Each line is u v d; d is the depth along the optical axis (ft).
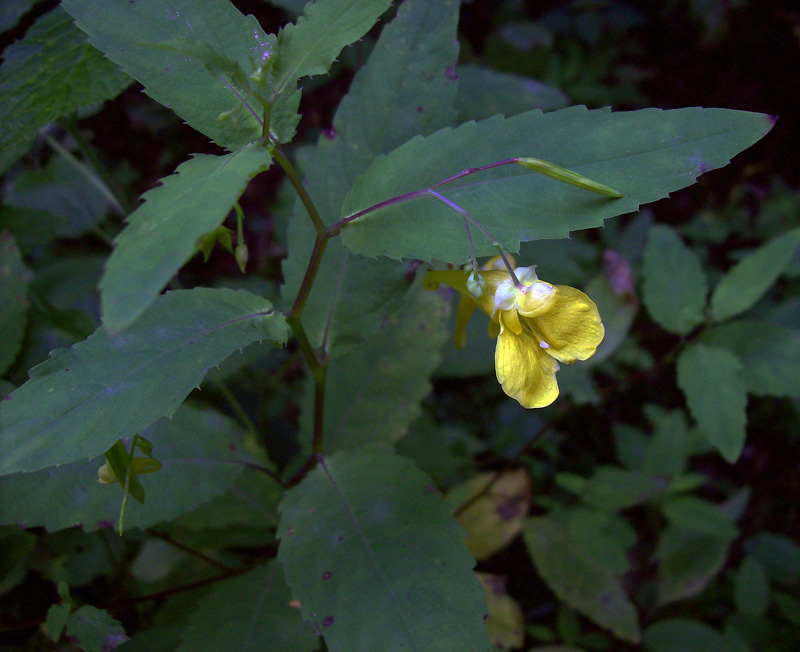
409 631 0.64
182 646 0.80
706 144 0.57
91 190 1.19
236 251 0.63
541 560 1.06
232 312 0.64
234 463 0.82
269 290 1.24
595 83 2.06
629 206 0.56
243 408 1.29
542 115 0.60
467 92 1.26
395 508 0.72
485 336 1.11
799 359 0.96
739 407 0.94
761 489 1.57
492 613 0.97
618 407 1.59
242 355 0.92
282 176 1.89
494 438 1.37
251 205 1.83
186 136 1.84
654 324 1.69
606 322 1.06
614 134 0.58
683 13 2.33
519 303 0.59
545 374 0.61
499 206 0.59
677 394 1.60
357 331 0.76
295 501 0.74
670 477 1.08
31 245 1.12
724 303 1.01
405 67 0.77
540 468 1.31
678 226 1.95
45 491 0.73
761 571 1.17
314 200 0.77
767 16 2.22
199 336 0.62
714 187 2.02
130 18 0.62
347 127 0.77
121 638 0.68
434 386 1.52
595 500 1.06
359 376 0.95
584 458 1.47
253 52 0.62
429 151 0.62
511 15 2.02
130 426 0.58
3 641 0.96
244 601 0.83
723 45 2.25
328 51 0.60
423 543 0.69
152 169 1.81
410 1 0.77
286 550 0.71
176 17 0.62
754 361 0.98
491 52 1.82
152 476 0.78
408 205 0.61
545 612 1.26
